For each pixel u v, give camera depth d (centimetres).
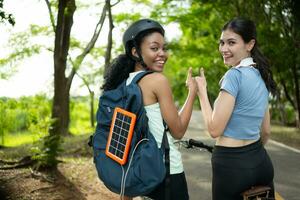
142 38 251
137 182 232
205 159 891
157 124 242
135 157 235
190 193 605
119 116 243
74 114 2402
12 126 1303
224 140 256
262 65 261
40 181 616
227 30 261
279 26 1590
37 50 1407
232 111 251
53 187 599
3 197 549
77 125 2391
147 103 243
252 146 256
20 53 1388
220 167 257
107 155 247
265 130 283
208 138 1307
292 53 1523
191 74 263
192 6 1734
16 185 589
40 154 659
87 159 870
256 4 1585
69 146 1033
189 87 260
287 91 1820
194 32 1920
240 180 253
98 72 1797
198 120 2183
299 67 1664
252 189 253
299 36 1495
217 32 1927
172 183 246
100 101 256
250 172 252
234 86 247
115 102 248
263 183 265
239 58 261
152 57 251
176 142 261
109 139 247
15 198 546
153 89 241
